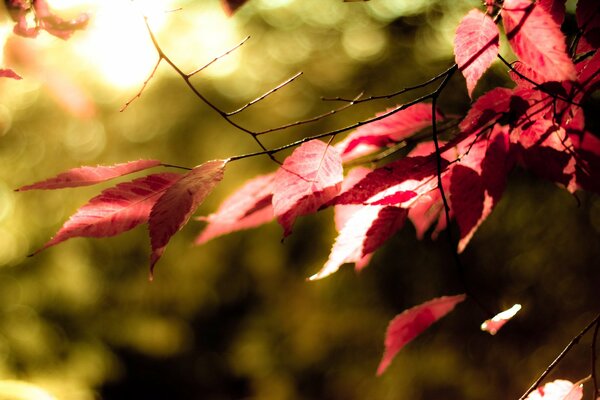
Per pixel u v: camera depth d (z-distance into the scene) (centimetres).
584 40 72
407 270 410
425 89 365
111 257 518
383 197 63
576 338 67
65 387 477
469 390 377
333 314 429
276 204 64
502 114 69
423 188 65
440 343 390
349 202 62
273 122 425
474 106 69
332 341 430
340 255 65
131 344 552
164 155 450
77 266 515
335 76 412
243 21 438
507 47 176
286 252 445
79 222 61
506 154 72
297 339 439
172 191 55
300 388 438
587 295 362
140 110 454
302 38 439
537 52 59
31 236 511
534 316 369
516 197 380
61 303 525
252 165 421
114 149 462
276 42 441
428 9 392
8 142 468
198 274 495
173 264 498
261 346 461
